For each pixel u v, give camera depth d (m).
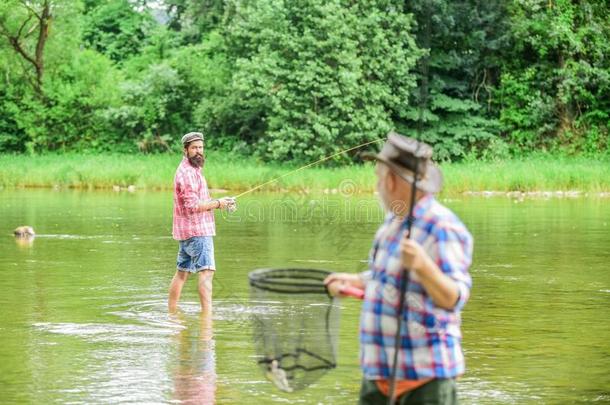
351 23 35.62
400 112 37.22
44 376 7.03
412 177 4.27
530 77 38.97
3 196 26.95
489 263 12.98
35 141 41.56
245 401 6.40
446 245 4.19
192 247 9.49
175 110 41.06
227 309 9.73
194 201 9.42
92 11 51.06
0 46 42.06
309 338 4.87
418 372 4.23
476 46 39.00
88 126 42.03
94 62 42.94
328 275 4.76
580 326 8.88
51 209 22.20
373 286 4.34
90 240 15.84
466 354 7.78
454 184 28.80
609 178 29.30
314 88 35.31
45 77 42.53
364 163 34.16
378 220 19.45
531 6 38.06
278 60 35.69
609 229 17.47
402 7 36.91
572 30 38.38
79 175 31.47
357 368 7.36
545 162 35.12
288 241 15.57
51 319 9.20
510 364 7.46
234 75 36.16
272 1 36.03
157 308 9.80
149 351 7.86
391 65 35.38
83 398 6.43
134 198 26.27
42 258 13.55
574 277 11.75
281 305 9.29
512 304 9.99
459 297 4.12
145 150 40.91
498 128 38.97
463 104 37.81
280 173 29.59
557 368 7.33
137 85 40.78
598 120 38.69
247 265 12.70
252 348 7.98
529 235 16.48
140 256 13.83
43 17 42.00
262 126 38.84
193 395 6.53
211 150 39.09
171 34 47.47
